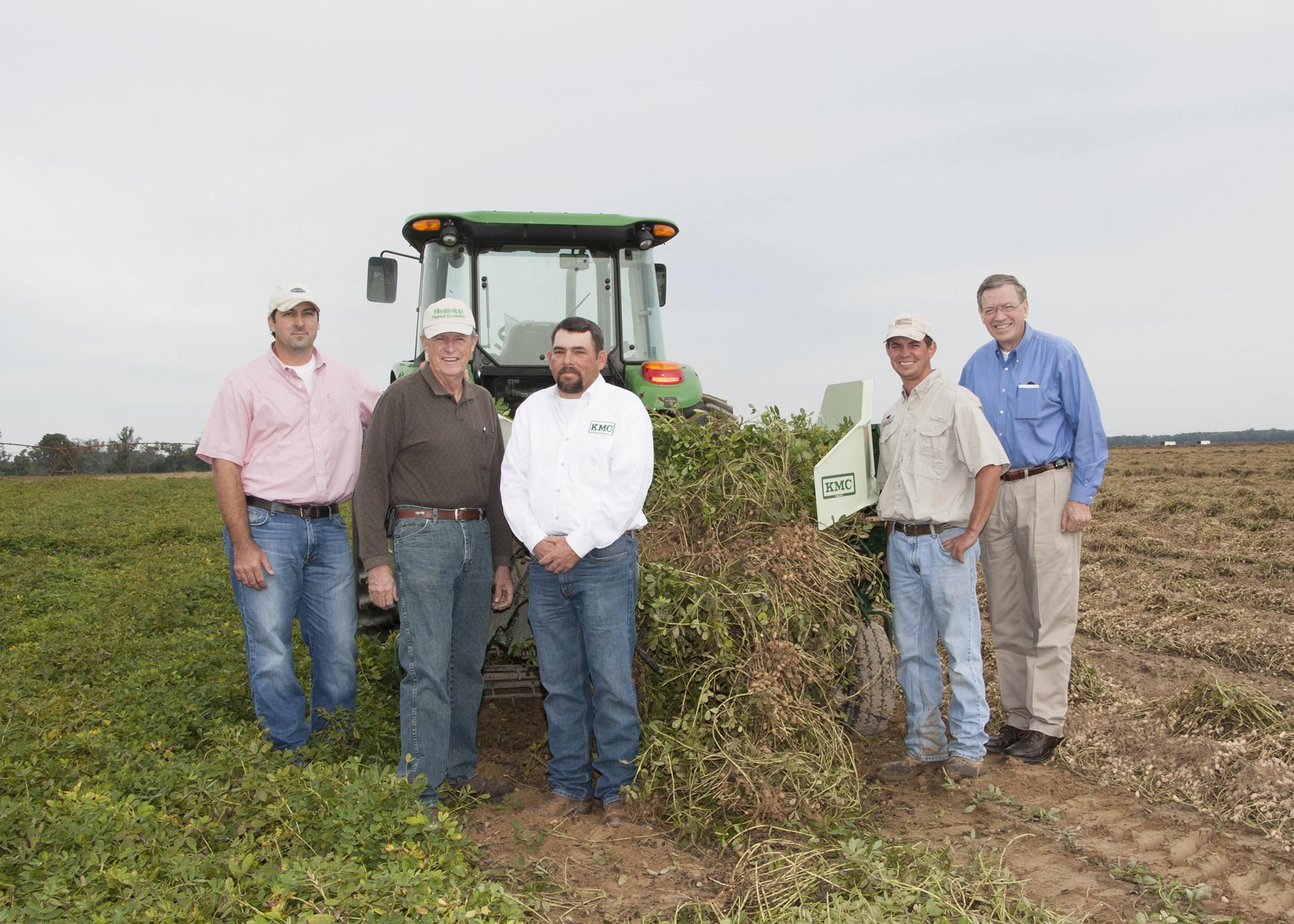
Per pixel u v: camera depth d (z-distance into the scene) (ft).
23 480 87.40
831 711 13.53
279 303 12.67
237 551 12.67
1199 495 54.19
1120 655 20.26
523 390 19.44
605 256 19.52
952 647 13.67
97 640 20.15
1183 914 9.33
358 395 13.87
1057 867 10.59
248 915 8.08
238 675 15.58
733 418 16.85
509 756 14.93
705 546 13.92
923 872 9.82
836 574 13.85
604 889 10.09
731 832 11.25
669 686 13.23
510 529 13.42
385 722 13.85
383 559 12.19
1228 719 14.66
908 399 14.07
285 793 10.25
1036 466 14.60
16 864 8.51
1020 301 14.67
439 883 8.41
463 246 19.10
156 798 10.27
